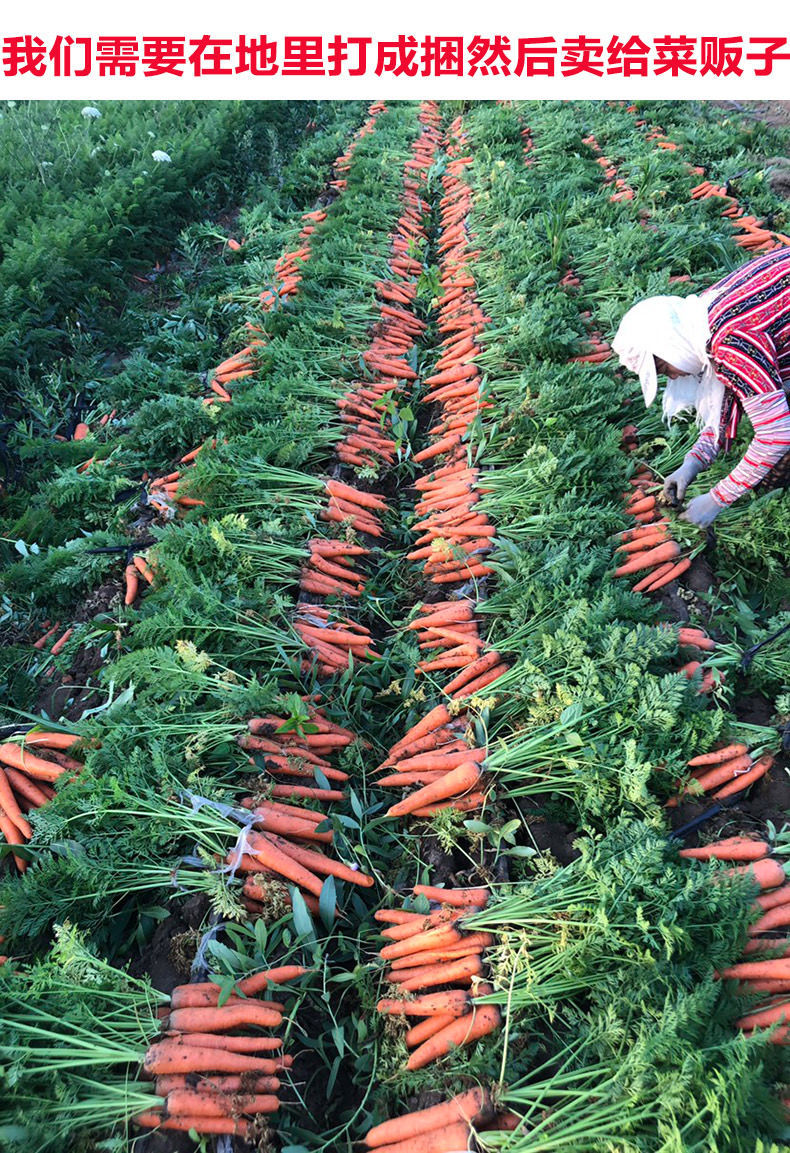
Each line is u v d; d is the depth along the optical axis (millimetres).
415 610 4211
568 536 4074
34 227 6664
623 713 3078
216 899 2691
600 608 3355
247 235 8289
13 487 5305
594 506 4285
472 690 3602
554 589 3664
